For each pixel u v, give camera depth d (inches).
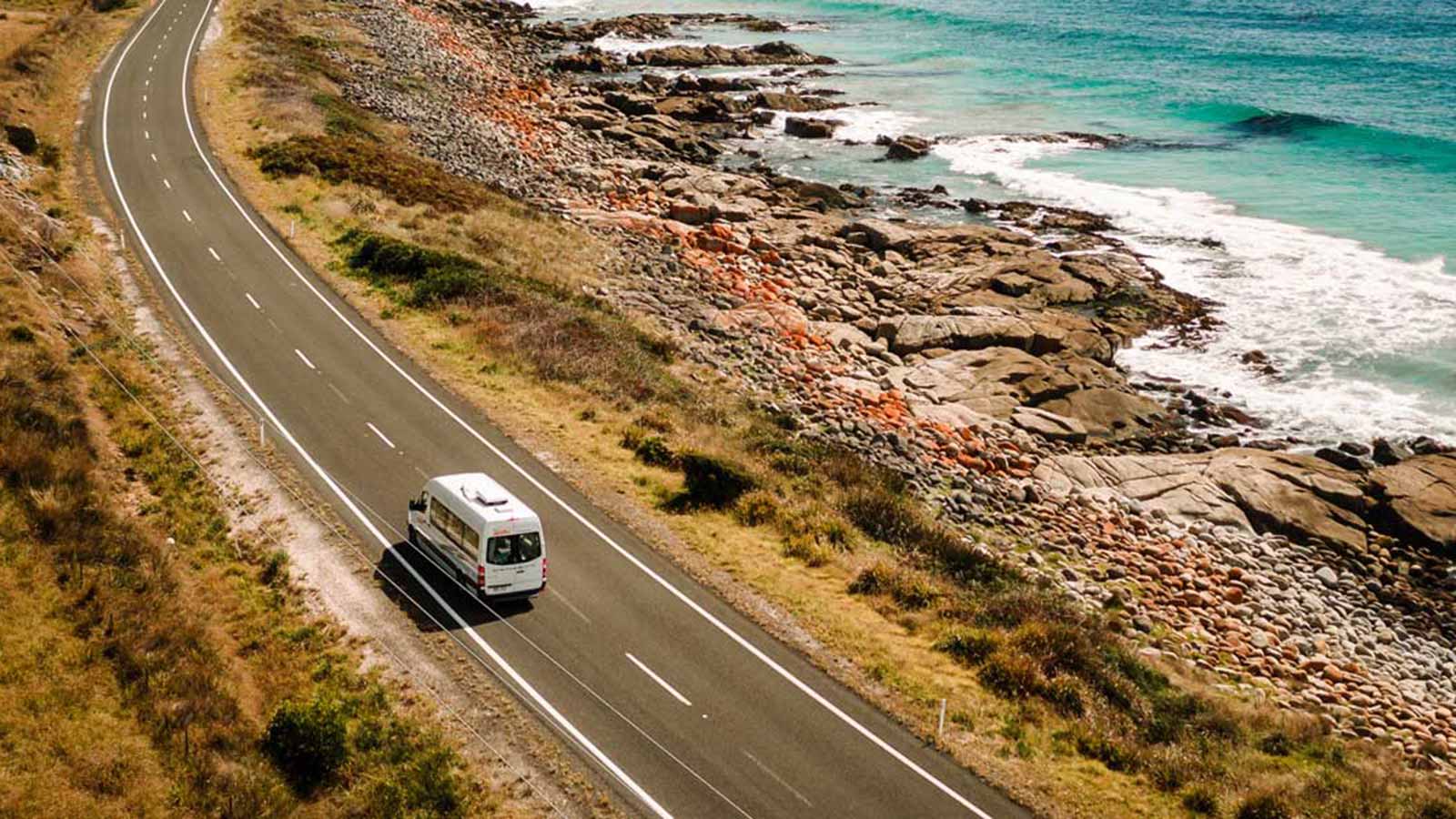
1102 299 2507.4
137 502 1358.3
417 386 1736.0
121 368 1647.4
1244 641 1435.8
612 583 1298.0
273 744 971.3
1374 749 1197.1
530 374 1808.6
